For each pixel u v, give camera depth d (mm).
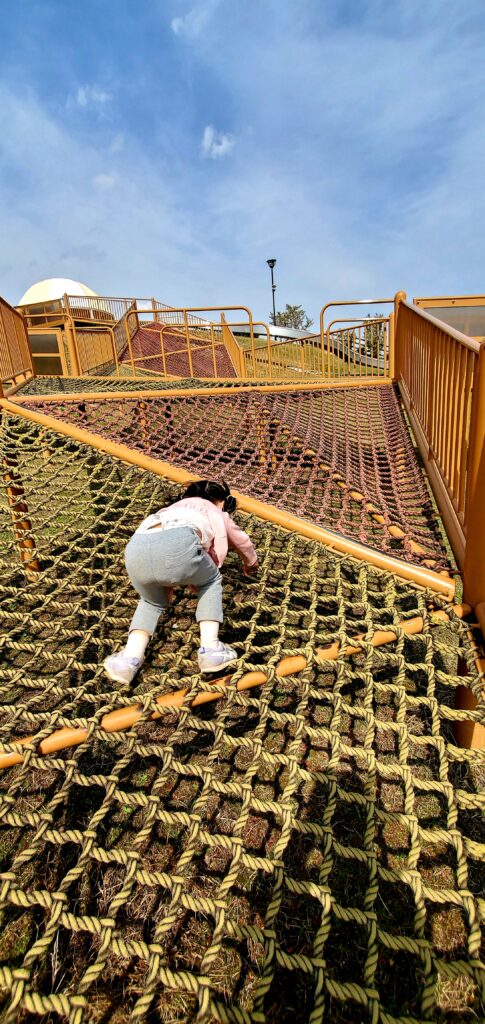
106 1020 1606
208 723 2027
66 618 2682
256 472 4066
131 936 1850
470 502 2336
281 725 2816
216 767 2562
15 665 3303
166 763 1902
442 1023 1602
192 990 1337
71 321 10531
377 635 2389
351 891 2016
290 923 1910
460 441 2756
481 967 1413
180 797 2406
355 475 4102
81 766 2582
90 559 3102
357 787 2430
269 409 5074
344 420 5324
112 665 2189
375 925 1484
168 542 2223
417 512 3498
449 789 1812
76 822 2309
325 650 2312
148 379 7992
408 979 1740
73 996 1324
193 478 3557
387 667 3240
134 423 4461
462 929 1884
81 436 3955
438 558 2838
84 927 1452
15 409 4258
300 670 2266
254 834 2234
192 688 2141
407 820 1722
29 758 1924
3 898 1495
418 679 3139
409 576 2691
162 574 2205
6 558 4434
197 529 2359
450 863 2111
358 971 1768
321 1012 1318
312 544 3031
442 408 3322
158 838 2230
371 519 3537
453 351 2959
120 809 2373
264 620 3602
